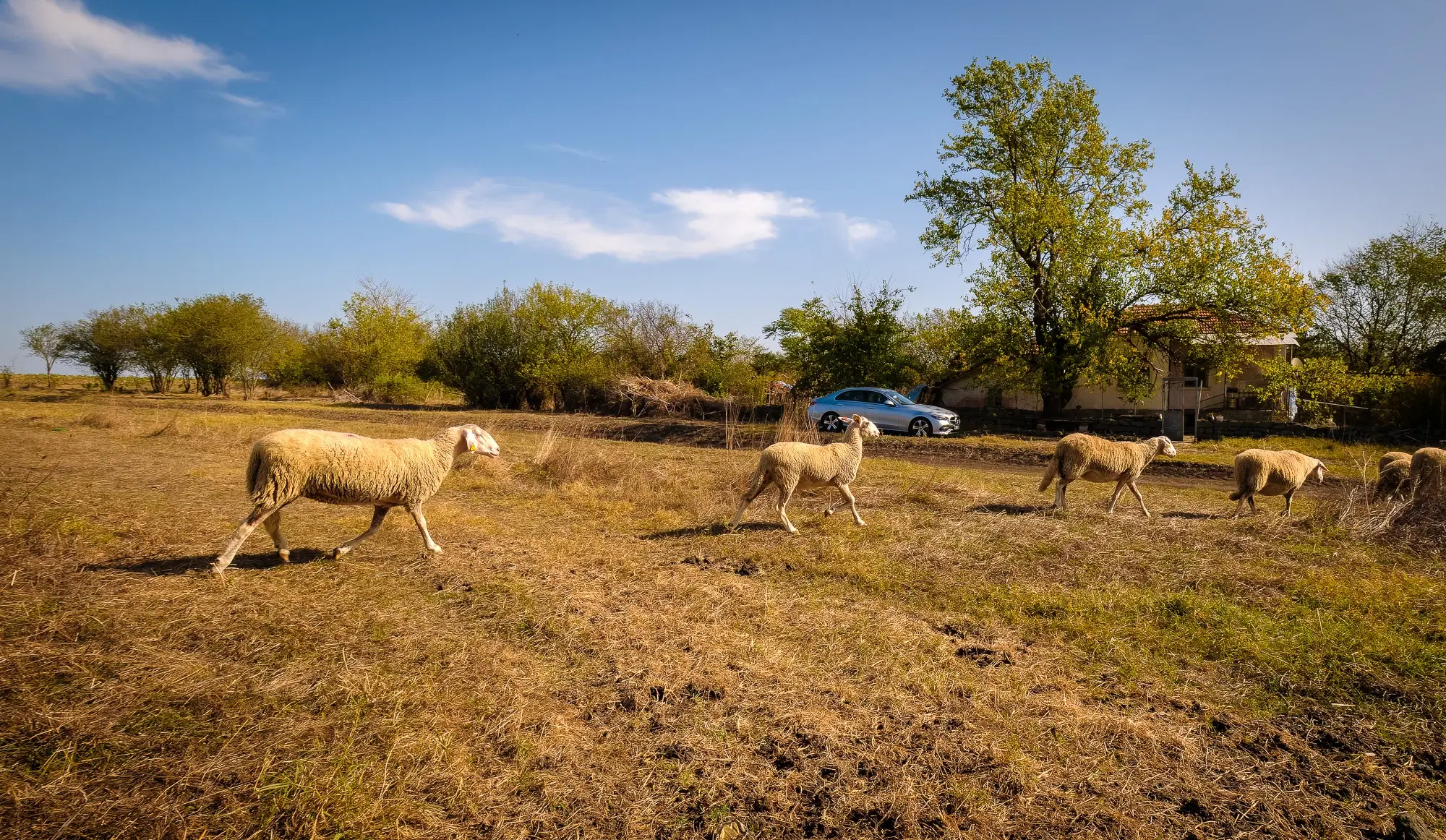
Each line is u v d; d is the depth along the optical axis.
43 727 3.70
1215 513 9.77
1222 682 4.79
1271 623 5.62
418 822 3.25
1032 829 3.37
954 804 3.52
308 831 3.10
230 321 44.41
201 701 4.08
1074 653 5.23
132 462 13.16
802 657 5.09
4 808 3.13
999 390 27.48
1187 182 21.08
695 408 29.52
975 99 23.09
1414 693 4.53
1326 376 20.84
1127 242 21.05
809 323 28.94
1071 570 7.03
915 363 30.39
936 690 4.59
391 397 42.25
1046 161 23.00
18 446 14.81
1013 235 22.48
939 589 6.54
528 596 6.04
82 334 50.72
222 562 6.14
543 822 3.30
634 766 3.76
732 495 11.02
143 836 3.04
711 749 3.88
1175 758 3.94
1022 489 11.92
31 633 4.73
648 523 9.20
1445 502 8.13
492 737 3.93
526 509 10.15
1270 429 23.16
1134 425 22.23
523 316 36.59
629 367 34.09
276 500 6.21
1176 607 5.99
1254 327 21.36
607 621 5.58
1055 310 22.47
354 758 3.60
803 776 3.69
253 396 46.72
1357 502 9.49
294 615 5.40
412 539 7.84
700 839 3.24
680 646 5.19
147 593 5.64
